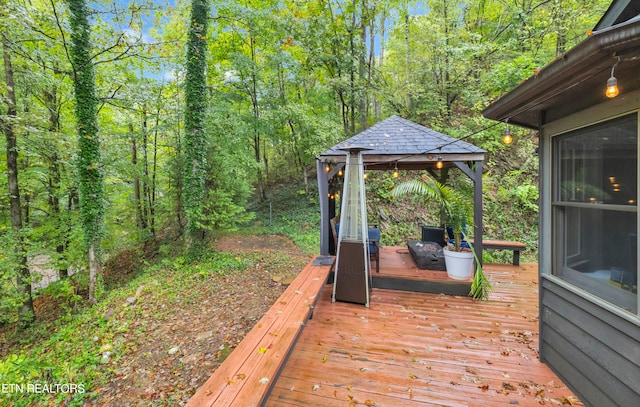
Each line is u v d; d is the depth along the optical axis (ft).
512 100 6.65
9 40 16.93
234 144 27.40
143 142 30.91
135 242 29.66
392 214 27.89
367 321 10.27
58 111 23.21
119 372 10.50
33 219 23.41
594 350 5.95
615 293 5.58
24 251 19.92
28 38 17.92
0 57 18.44
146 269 23.77
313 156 30.94
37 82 19.95
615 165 5.58
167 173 28.37
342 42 32.14
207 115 25.54
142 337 12.89
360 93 31.83
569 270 6.97
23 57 18.62
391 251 18.80
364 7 31.65
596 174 6.08
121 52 21.21
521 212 26.07
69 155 20.54
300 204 34.30
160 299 16.66
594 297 5.98
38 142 19.69
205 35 24.09
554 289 7.29
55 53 20.54
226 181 25.25
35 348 15.30
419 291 13.20
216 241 26.78
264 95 32.45
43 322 20.24
